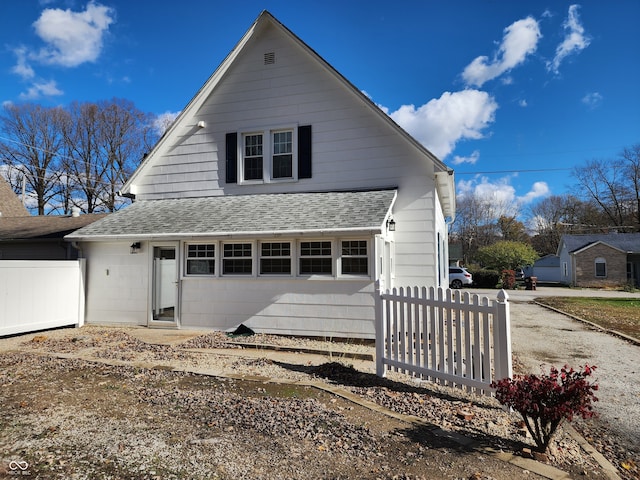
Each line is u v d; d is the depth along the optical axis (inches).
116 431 149.6
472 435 145.1
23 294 358.3
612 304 660.7
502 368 170.7
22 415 166.2
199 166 469.4
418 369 205.2
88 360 260.8
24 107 1235.9
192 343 320.2
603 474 119.2
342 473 118.3
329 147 424.5
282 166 445.4
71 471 119.1
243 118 455.2
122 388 203.9
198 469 120.4
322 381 215.6
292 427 152.9
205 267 379.2
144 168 486.9
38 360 262.4
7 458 127.6
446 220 679.7
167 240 386.6
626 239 1382.9
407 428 151.4
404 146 400.8
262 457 128.4
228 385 209.2
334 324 333.4
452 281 1227.2
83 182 1309.1
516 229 2346.2
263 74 449.1
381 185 406.0
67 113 1294.3
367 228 315.9
